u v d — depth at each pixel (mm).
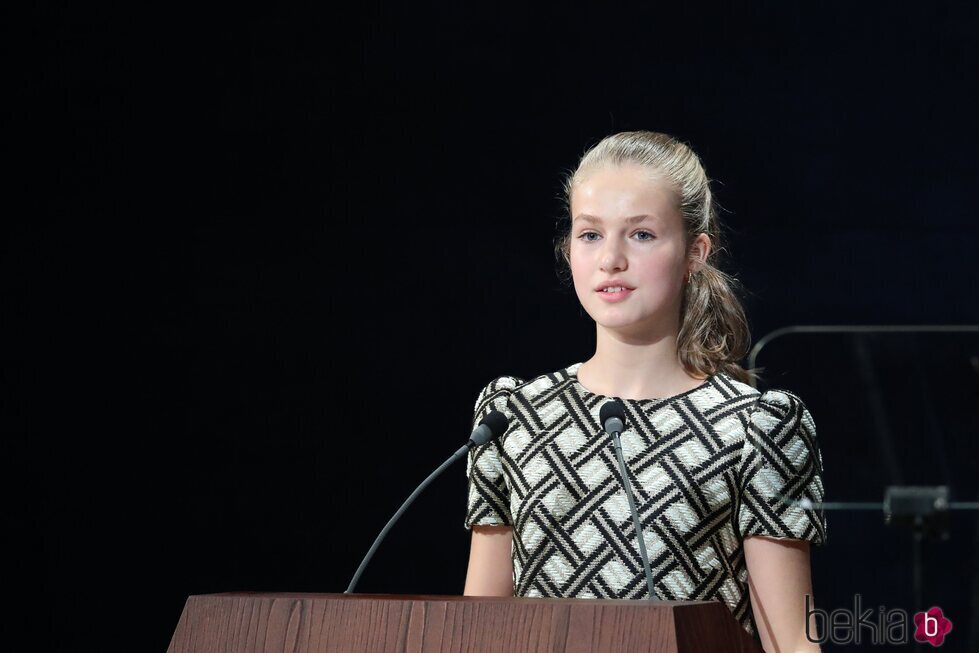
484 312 13789
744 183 13367
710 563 6844
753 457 6789
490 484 7453
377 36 14047
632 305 7039
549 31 13883
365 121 14031
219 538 13820
